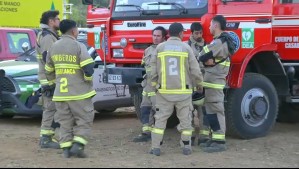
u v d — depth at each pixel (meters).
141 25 8.41
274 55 8.25
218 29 7.42
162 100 7.18
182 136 7.29
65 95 6.95
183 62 7.08
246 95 8.23
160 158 7.09
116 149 7.75
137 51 8.45
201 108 7.95
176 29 7.14
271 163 6.82
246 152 7.50
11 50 12.41
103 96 10.51
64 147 7.11
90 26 9.22
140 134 8.70
